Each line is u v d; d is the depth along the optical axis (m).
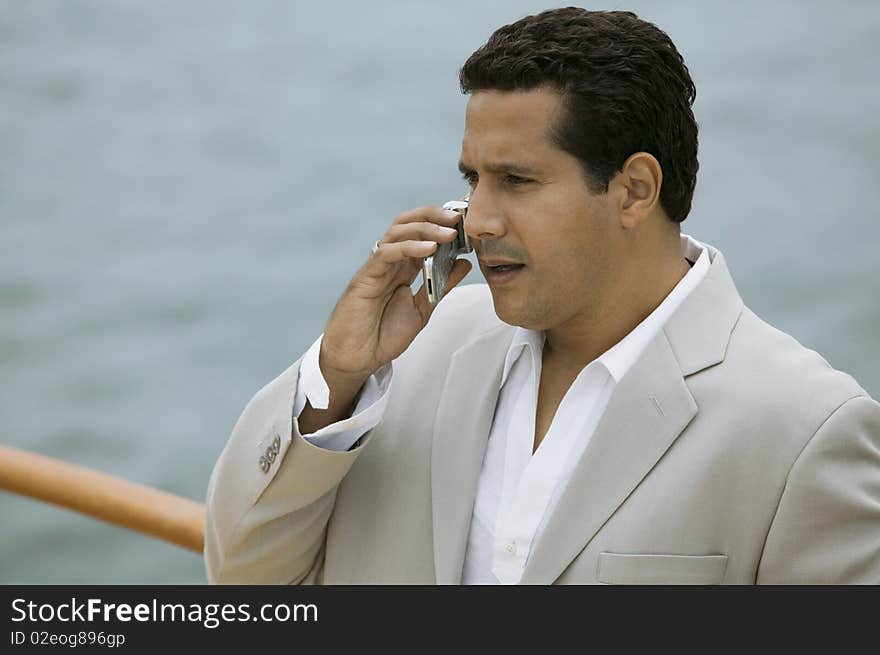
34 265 65.81
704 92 74.00
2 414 49.53
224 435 47.44
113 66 98.38
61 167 80.75
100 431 47.84
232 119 85.44
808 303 50.53
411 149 77.06
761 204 59.59
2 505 39.25
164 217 71.50
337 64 93.12
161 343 55.88
